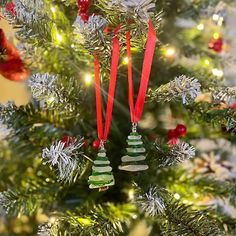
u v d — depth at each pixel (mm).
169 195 576
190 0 696
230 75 724
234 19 765
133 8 464
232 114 579
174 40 713
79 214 590
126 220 600
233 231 626
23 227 753
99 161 508
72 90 584
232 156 748
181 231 536
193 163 724
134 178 622
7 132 657
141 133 663
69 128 663
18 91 889
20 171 755
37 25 544
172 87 514
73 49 587
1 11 583
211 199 685
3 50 617
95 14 521
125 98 663
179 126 611
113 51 497
